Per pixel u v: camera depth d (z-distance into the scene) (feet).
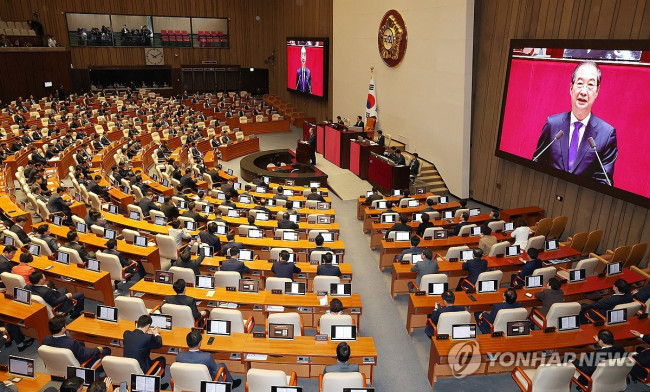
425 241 43.47
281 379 22.02
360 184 72.33
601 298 35.17
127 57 138.72
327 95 108.78
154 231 43.70
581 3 46.47
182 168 74.64
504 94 56.08
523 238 43.24
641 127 40.34
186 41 144.15
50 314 30.07
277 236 42.86
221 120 117.80
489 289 33.06
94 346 27.71
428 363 31.01
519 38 54.70
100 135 88.99
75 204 50.62
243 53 150.51
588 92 44.98
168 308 27.35
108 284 34.53
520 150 54.70
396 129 80.89
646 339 27.37
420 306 31.94
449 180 68.18
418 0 70.23
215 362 25.34
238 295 31.30
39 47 118.62
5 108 104.73
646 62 39.40
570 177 48.08
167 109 118.73
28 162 68.23
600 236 45.44
